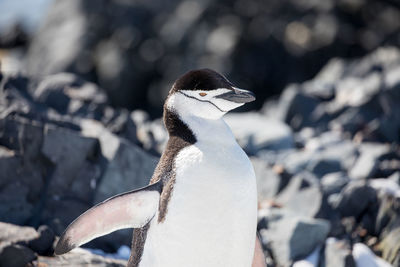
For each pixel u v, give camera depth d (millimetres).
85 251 10391
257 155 17266
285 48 49750
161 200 7590
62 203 11758
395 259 11727
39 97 15344
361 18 49281
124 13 53156
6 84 14250
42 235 9695
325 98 22062
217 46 49719
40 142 12070
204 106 7844
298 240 11727
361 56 48094
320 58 49062
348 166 16516
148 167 12734
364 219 12914
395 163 16156
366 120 20203
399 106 19906
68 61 51938
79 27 53562
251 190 7688
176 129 8062
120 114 15672
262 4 50844
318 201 13164
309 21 49938
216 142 7727
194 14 51344
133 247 8031
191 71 8023
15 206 11195
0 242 9008
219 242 7445
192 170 7520
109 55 51812
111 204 7711
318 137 19406
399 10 48938
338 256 11312
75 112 15164
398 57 25281
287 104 21484
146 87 51812
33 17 78125
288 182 14180
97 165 12570
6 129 11898
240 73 49281
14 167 11578
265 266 8578
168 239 7453
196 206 7387
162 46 51625
